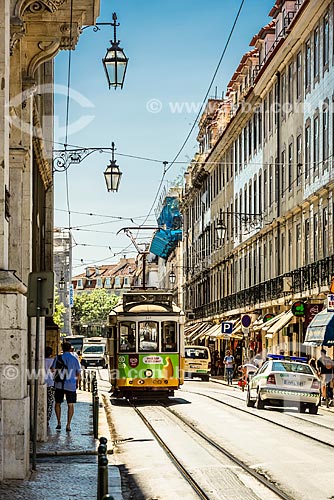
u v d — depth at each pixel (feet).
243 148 220.84
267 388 106.63
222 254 251.39
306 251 156.87
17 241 67.00
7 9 51.19
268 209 189.16
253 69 213.46
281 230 177.68
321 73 145.89
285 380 106.22
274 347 172.55
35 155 84.89
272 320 165.07
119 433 80.59
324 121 144.36
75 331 559.79
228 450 66.33
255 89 196.03
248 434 78.43
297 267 163.32
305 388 105.40
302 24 153.17
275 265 182.29
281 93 178.19
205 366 202.59
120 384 120.47
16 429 49.65
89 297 563.89
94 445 67.00
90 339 334.65
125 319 121.39
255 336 195.62
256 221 200.95
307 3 145.59
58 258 395.55
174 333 121.39
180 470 56.44
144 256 171.83
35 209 85.40
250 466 57.67
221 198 254.88
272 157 185.57
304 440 73.41
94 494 45.68
